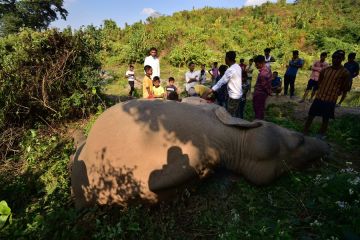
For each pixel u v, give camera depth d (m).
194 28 24.98
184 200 4.19
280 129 4.64
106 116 4.58
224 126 4.53
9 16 28.73
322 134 6.00
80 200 4.42
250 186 4.45
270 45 23.33
